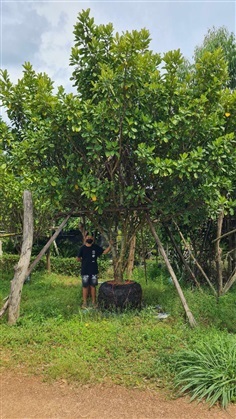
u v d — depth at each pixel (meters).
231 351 4.66
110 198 7.06
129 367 4.88
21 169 7.27
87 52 6.82
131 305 7.25
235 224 9.42
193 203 7.28
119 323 6.42
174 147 6.73
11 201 9.59
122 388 4.41
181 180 6.88
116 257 7.81
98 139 6.37
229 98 7.11
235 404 4.08
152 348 5.44
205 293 8.16
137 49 6.15
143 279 10.60
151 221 7.49
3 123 7.50
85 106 6.42
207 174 6.69
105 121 6.34
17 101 7.29
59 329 6.08
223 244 9.57
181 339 5.70
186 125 6.50
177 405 4.07
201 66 6.81
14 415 3.84
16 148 7.05
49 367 4.86
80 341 5.63
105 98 6.29
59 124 6.43
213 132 6.61
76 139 6.82
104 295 7.33
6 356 5.21
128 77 6.21
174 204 7.11
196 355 4.71
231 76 10.69
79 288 9.65
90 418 3.81
